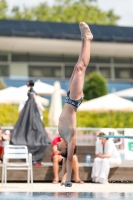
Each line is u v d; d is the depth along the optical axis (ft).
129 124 153.89
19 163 85.87
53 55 184.24
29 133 89.20
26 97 123.34
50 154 98.53
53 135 111.14
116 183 88.53
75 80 43.37
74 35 175.83
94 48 183.21
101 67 188.03
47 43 176.35
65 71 184.75
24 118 89.97
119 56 189.88
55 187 76.84
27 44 176.55
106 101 131.54
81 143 111.86
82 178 89.97
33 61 182.29
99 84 165.89
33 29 177.06
